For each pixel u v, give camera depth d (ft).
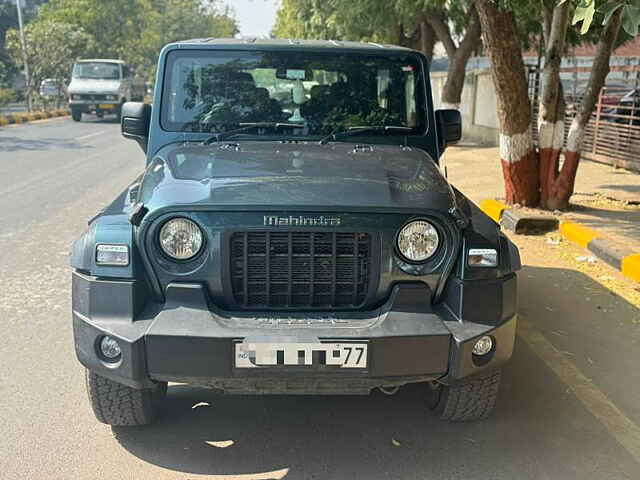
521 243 24.09
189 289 9.68
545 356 14.58
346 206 9.64
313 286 9.88
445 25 52.34
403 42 61.00
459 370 9.66
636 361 14.42
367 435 11.44
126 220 10.05
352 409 12.32
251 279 9.84
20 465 10.39
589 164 42.19
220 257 9.68
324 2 54.90
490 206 28.81
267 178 10.33
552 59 26.81
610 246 21.90
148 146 13.35
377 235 9.76
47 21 100.37
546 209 28.09
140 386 9.66
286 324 9.54
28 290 18.45
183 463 10.55
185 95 13.41
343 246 9.84
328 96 13.58
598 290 18.94
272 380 9.57
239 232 9.66
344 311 9.95
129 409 10.87
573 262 21.66
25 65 92.27
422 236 9.85
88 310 9.71
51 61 93.91
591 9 12.34
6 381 13.12
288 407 12.35
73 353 14.47
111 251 9.70
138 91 93.66
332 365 9.36
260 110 13.44
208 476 10.23
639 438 11.42
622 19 12.55
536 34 47.01
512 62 26.99
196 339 9.25
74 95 80.94
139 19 141.38
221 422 11.78
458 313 9.86
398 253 9.86
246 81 13.48
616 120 41.27
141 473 10.27
